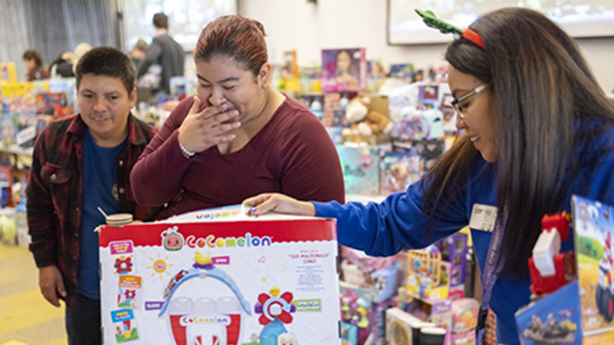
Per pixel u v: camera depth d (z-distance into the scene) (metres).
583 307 0.78
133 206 1.71
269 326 0.90
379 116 2.76
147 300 0.91
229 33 1.11
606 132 0.87
